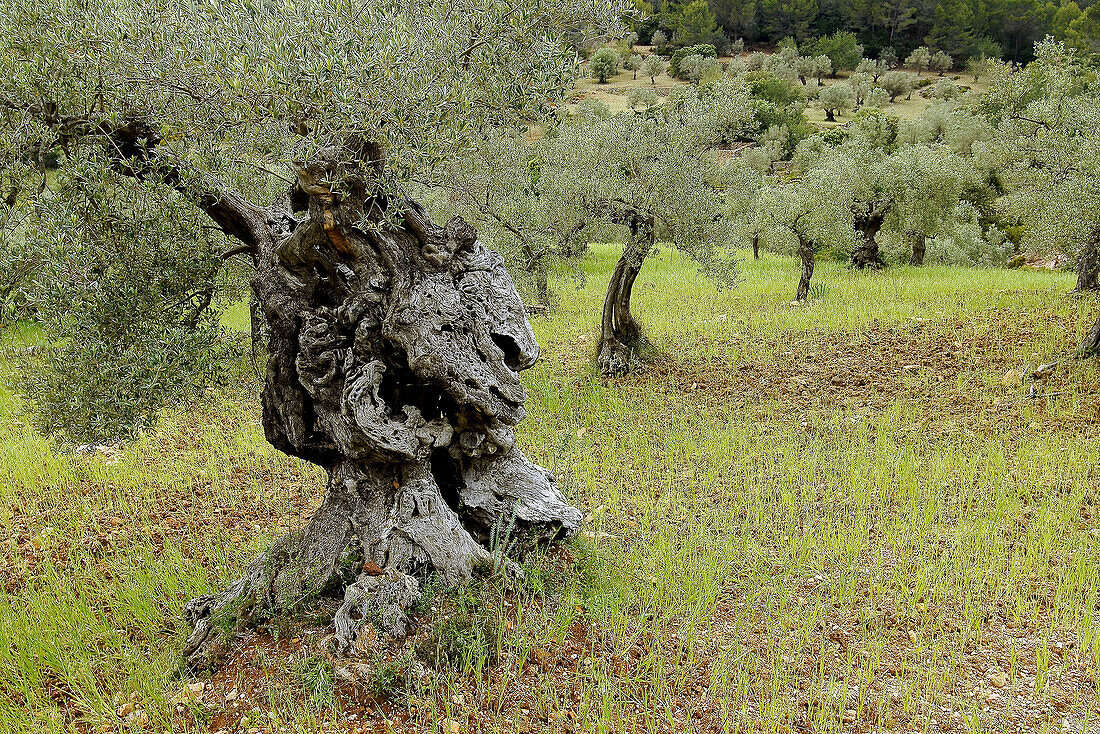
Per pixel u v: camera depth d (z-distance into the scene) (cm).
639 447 960
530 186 1357
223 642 559
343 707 500
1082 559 637
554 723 480
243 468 969
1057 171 1312
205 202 558
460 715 489
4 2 477
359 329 540
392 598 543
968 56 8088
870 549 693
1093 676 514
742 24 9381
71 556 757
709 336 1509
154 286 547
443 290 547
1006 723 476
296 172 466
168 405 567
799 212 1805
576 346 1477
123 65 463
